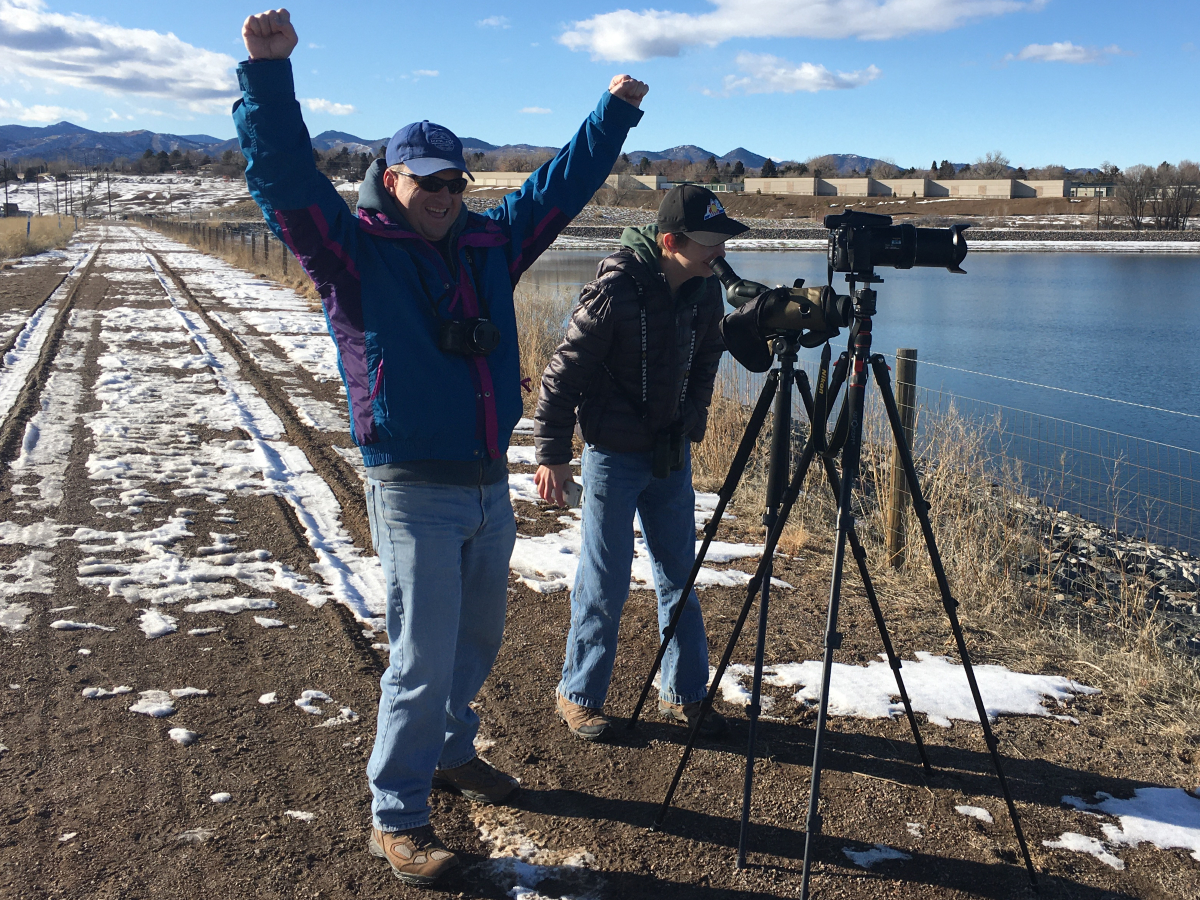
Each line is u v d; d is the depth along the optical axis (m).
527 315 12.52
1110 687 3.88
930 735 3.46
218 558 5.15
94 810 2.89
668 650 3.54
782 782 3.16
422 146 2.44
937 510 5.61
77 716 3.46
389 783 2.66
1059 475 9.26
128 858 2.67
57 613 4.38
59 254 38.66
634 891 2.60
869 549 5.46
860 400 2.58
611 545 3.30
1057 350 21.19
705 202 2.91
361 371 2.53
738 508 6.30
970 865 2.74
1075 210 96.44
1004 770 3.24
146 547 5.29
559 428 3.10
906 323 26.48
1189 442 11.81
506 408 2.68
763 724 3.54
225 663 3.93
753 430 2.97
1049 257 59.56
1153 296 34.69
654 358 3.10
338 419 8.88
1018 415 12.87
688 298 3.11
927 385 15.79
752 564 5.23
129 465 6.98
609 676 3.46
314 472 7.00
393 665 2.66
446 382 2.53
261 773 3.13
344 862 2.70
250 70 2.18
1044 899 2.60
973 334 23.95
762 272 40.81
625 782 3.15
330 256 2.42
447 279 2.60
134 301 19.52
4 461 6.99
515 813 2.96
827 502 6.38
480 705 3.66
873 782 3.15
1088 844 2.83
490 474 2.68
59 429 8.04
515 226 2.87
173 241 54.38
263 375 11.10
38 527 5.56
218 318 16.77
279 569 5.04
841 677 3.88
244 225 67.56
